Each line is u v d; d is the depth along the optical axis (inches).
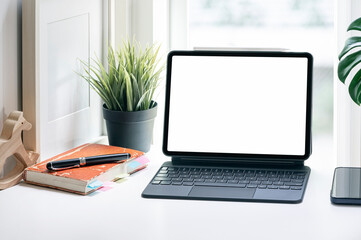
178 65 59.7
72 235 44.3
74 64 63.9
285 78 58.3
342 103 73.7
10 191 53.1
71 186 52.5
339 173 56.7
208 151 58.7
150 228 45.2
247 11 100.8
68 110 63.4
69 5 62.0
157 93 73.6
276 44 101.0
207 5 101.0
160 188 52.7
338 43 72.6
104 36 69.5
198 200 50.6
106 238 43.7
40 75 58.1
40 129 58.1
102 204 50.1
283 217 46.9
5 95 55.6
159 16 73.9
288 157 57.6
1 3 53.9
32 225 45.9
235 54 59.1
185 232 44.4
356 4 71.1
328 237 43.3
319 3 100.1
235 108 58.8
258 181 54.1
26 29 55.9
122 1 70.1
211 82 59.2
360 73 54.1
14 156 55.9
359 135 74.1
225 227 45.2
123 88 62.2
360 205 49.3
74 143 65.1
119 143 63.1
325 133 91.2
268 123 58.2
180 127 59.2
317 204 49.6
